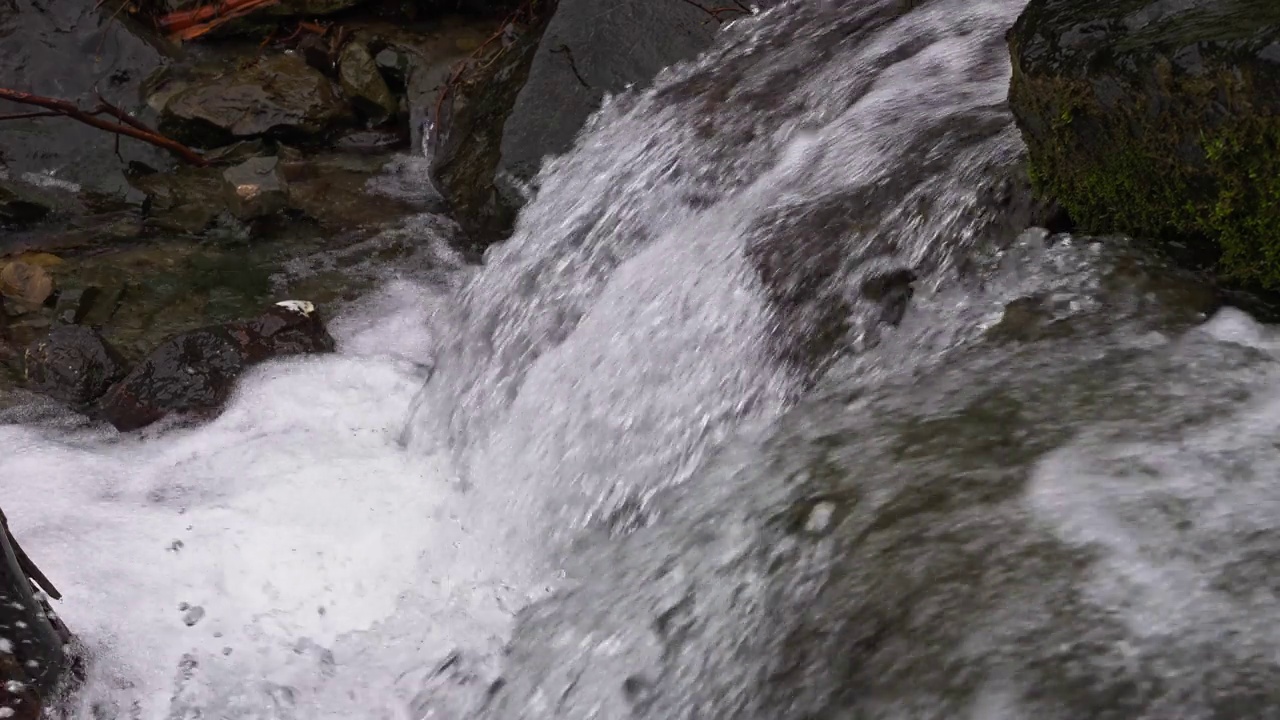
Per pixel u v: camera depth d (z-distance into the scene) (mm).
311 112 6793
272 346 4965
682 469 3551
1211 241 3092
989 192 3477
